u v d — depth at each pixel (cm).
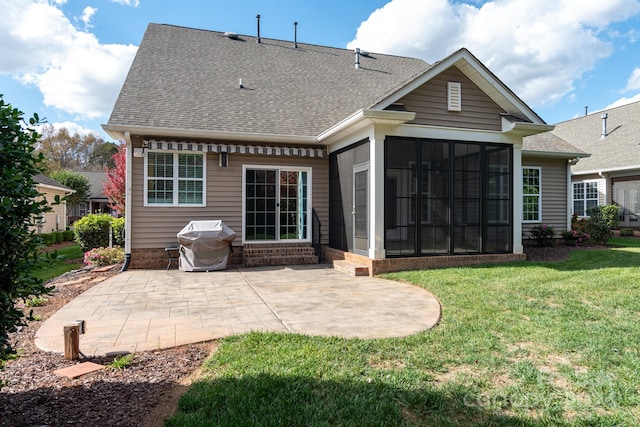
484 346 435
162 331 511
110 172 2136
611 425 284
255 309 627
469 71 1023
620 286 707
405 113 913
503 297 645
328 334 490
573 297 642
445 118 1018
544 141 1546
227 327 527
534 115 1054
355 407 303
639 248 1282
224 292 763
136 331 512
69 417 294
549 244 1373
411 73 1702
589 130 2380
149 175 1106
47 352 440
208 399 312
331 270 1046
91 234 1425
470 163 1039
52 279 969
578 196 2159
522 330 485
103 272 1033
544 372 372
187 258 1038
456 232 1023
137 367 392
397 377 356
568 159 1548
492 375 366
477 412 302
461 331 486
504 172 1073
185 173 1136
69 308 637
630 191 1870
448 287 727
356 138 1045
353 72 1630
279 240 1238
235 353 415
